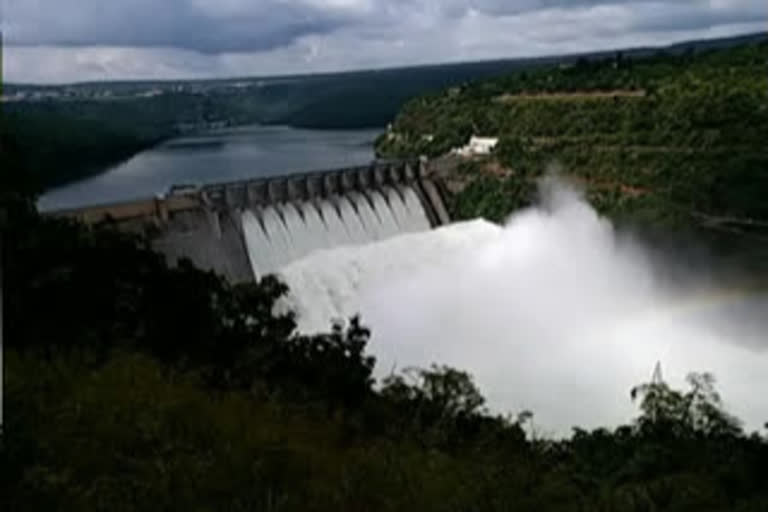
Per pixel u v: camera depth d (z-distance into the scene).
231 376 18.78
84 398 12.59
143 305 21.33
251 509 9.50
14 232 22.05
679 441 19.83
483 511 10.87
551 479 13.01
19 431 10.38
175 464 10.28
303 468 11.02
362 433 16.22
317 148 175.50
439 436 17.30
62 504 8.80
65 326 18.86
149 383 14.23
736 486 16.08
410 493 10.76
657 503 13.20
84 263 21.94
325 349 22.83
